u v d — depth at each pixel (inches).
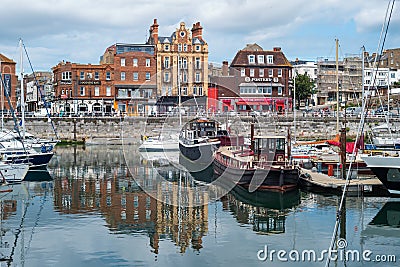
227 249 842.8
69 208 1128.8
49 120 2748.5
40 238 898.1
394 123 2605.8
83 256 805.9
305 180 1316.4
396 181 1183.6
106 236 909.2
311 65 4682.6
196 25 3189.0
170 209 1116.5
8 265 766.5
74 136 2876.5
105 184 1455.5
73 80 3363.7
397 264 780.0
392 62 4581.7
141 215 1062.4
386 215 1062.4
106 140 2861.7
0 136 1977.1
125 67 3257.9
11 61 3614.7
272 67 3417.8
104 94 3395.7
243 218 1042.1
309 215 1064.2
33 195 1288.1
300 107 3848.4
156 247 851.4
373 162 1191.6
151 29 3489.2
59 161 2060.8
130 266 765.9
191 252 823.1
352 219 1031.6
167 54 3169.3
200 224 990.4
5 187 1411.2
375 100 3174.2
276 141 1369.3
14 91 3639.3
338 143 1939.0
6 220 1022.4
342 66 4163.4
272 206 1147.9
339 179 1344.7
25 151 1643.7
